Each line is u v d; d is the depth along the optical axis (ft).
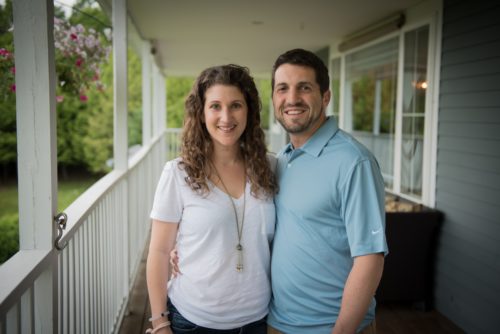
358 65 17.74
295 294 5.09
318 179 4.97
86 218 6.98
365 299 4.61
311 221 4.99
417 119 12.82
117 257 9.89
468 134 10.21
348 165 4.77
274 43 20.95
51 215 4.99
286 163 5.51
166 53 25.27
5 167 38.81
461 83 10.46
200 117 5.29
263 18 15.21
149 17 15.23
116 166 10.84
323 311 4.99
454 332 10.38
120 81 10.87
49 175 4.96
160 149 28.32
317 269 4.99
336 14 14.40
